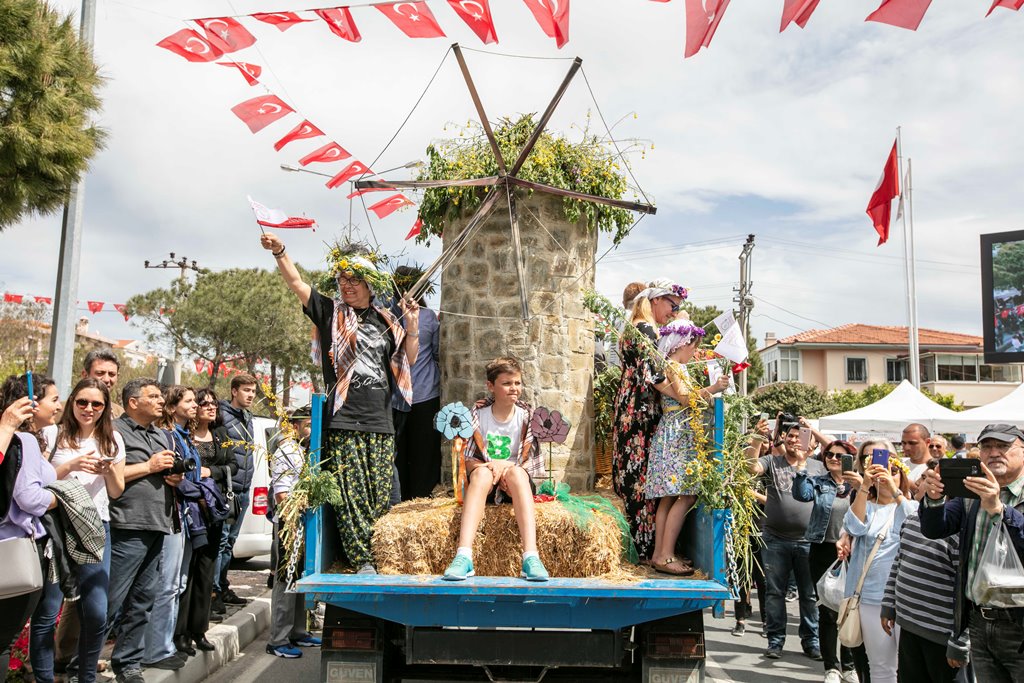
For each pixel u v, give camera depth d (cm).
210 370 3094
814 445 912
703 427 473
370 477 497
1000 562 401
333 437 495
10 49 877
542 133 620
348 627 430
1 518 405
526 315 587
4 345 1966
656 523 492
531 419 505
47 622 464
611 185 627
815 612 761
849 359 4444
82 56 953
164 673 550
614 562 461
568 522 456
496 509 461
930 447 976
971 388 4169
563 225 613
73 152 935
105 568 489
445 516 466
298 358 3194
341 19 498
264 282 3139
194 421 648
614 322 543
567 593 404
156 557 525
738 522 456
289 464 462
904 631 471
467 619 420
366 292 525
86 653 480
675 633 428
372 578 429
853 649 602
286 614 689
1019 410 1399
